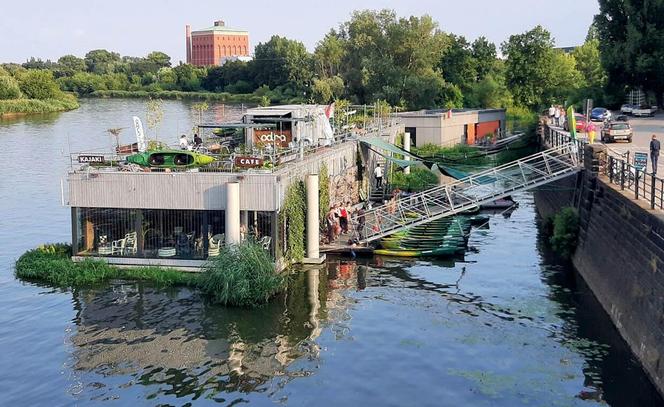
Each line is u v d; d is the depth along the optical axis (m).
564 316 30.59
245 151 41.47
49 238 47.22
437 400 23.23
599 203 34.56
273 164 37.06
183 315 31.16
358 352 27.22
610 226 31.83
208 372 25.67
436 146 80.50
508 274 37.31
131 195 36.69
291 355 27.05
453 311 31.53
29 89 163.62
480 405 22.81
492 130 93.94
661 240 24.31
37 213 55.19
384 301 33.06
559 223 40.03
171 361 26.62
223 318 30.84
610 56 81.94
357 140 53.31
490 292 34.25
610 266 31.08
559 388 23.75
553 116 74.31
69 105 163.88
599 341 27.67
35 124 128.88
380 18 119.81
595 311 31.12
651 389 23.48
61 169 77.00
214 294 33.38
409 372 25.42
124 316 31.16
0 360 26.92
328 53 126.75
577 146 41.69
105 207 37.06
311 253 39.38
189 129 106.56
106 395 24.03
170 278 35.03
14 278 36.75
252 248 33.56
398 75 111.62
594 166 36.19
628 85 85.19
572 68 121.50
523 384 24.16
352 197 51.84
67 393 24.22
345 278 36.66
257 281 32.62
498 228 49.34
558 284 35.34
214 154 39.53
